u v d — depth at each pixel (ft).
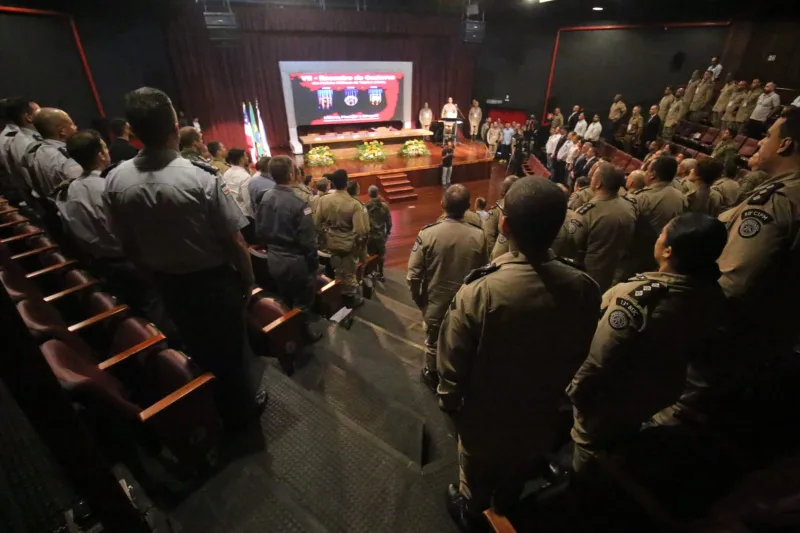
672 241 4.52
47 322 5.82
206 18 28.66
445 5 44.11
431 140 49.11
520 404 4.39
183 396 5.37
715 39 36.29
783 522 1.87
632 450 5.33
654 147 27.30
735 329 5.96
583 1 42.34
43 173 9.52
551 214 3.51
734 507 2.16
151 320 8.51
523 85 50.67
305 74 40.73
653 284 4.68
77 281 8.12
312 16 38.91
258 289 9.00
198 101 37.14
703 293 4.55
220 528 5.29
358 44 42.39
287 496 5.72
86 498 3.15
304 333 9.77
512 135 44.70
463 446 4.86
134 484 5.51
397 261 24.07
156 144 4.89
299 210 8.94
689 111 33.76
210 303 5.78
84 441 2.94
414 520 5.46
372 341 10.41
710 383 6.35
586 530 4.82
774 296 5.65
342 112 43.60
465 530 5.32
